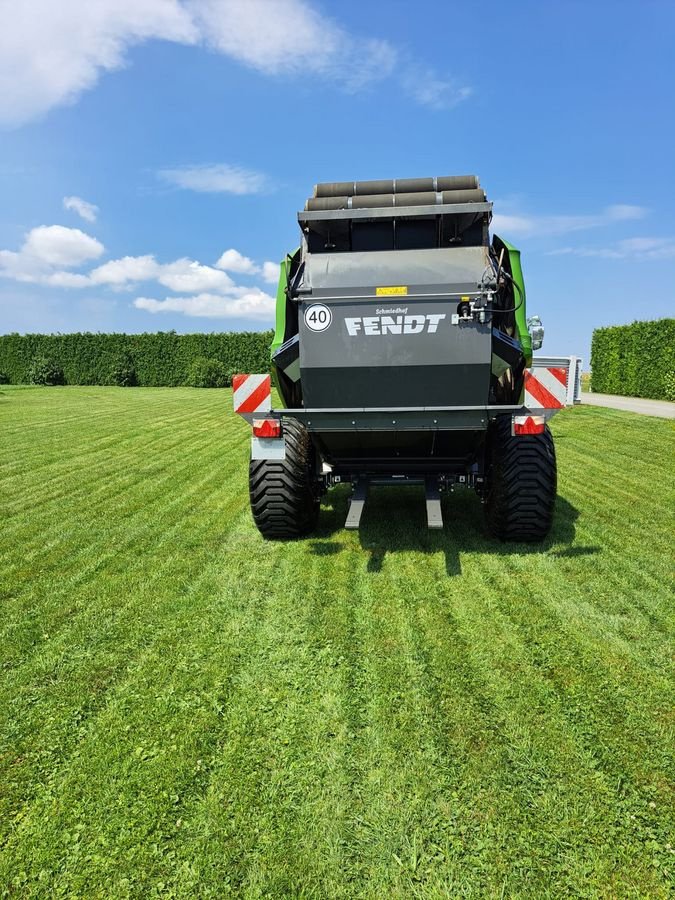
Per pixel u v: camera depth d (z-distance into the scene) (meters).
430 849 2.12
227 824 2.25
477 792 2.36
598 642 3.47
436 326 4.23
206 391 27.94
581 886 1.96
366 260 4.31
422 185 4.70
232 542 5.50
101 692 3.12
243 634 3.70
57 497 7.36
